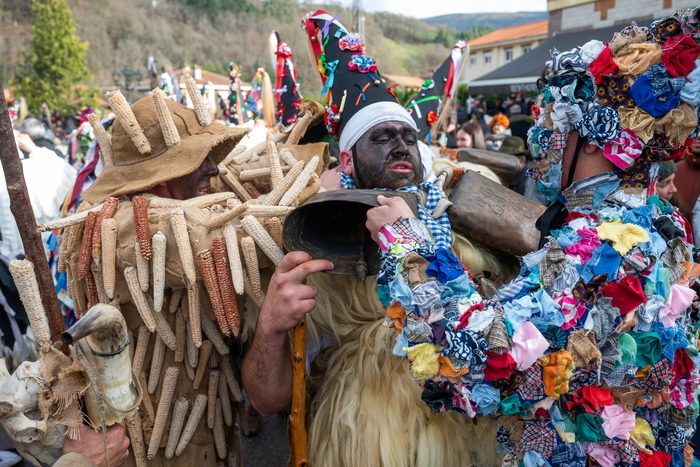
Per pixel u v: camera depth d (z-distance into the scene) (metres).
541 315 0.98
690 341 1.18
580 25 13.34
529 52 11.67
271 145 1.39
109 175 1.36
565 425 1.10
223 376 1.41
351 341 1.45
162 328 1.27
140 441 1.31
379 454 1.33
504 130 6.91
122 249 1.20
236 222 1.24
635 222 1.03
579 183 1.10
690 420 1.24
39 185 2.80
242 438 2.70
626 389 1.12
